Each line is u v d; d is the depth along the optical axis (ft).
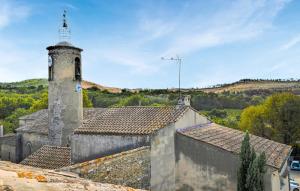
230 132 89.40
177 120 71.26
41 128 113.29
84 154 71.20
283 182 79.25
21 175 28.14
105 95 326.03
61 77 85.10
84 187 29.78
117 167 57.21
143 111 78.89
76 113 86.63
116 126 71.72
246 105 281.95
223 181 66.64
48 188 25.71
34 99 276.82
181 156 70.13
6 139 127.24
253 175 58.65
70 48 85.61
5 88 387.14
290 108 154.20
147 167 63.31
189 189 69.21
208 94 324.80
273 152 78.79
